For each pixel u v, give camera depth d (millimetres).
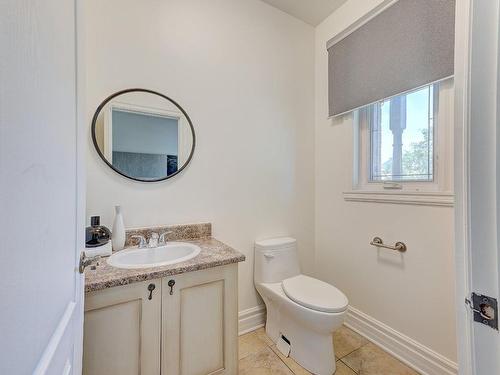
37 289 389
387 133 1675
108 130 1361
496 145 469
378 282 1646
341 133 1932
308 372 1393
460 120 544
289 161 2041
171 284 1078
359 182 1857
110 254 1196
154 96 1485
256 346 1631
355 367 1439
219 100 1715
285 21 2014
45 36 435
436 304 1336
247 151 1837
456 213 555
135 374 1012
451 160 1312
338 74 1890
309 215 2152
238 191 1799
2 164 293
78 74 711
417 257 1424
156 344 1055
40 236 405
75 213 680
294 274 1813
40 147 408
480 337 498
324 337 1369
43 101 424
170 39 1534
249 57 1841
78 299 710
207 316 1183
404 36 1434
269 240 1882
